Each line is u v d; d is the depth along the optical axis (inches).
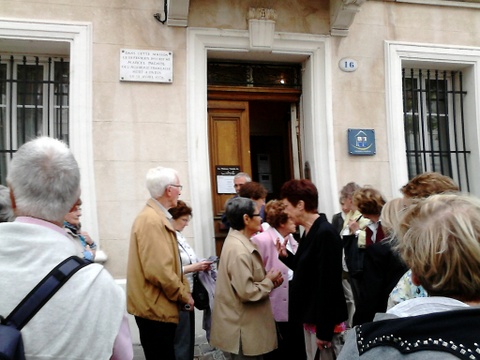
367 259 95.0
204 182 185.6
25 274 45.2
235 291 110.2
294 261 112.1
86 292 46.4
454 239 38.9
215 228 197.6
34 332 43.4
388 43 206.7
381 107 204.7
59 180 50.9
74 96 177.3
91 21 181.5
